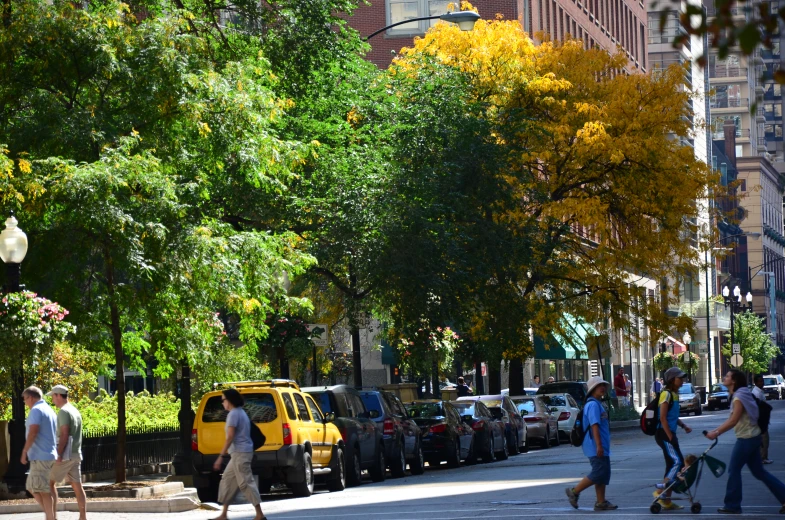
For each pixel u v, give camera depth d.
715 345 149.75
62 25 27.44
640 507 21.94
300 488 29.52
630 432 65.69
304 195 41.12
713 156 173.75
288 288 48.91
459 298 44.66
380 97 46.59
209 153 29.25
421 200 43.56
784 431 54.94
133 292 26.78
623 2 123.25
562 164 59.31
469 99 50.78
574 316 61.88
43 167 25.86
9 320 24.94
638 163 58.47
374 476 35.50
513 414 50.50
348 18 88.12
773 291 198.50
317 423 30.98
